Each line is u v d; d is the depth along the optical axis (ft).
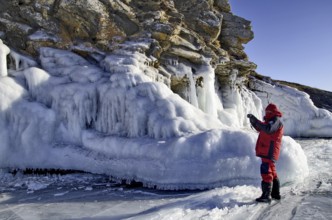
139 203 17.08
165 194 18.78
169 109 23.62
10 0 30.58
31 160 23.80
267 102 52.75
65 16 31.07
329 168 24.00
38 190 19.93
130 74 26.20
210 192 17.38
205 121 24.26
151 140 22.18
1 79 26.02
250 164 19.22
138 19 32.94
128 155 21.83
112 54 30.42
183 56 34.53
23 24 30.73
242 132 20.77
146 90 25.22
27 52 30.27
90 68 28.35
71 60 29.60
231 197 16.31
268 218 13.73
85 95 25.90
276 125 15.64
